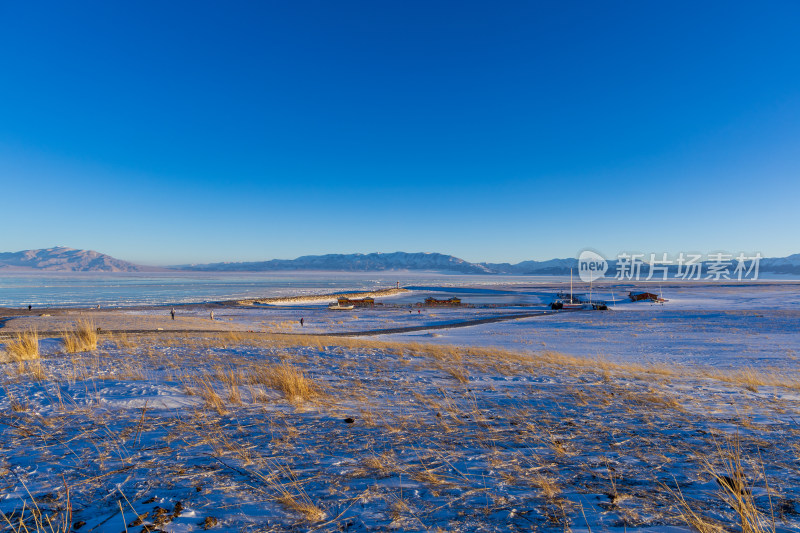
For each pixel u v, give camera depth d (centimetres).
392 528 186
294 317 6156
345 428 379
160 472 257
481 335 3619
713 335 3303
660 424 429
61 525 185
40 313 5516
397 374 816
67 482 240
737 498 220
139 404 463
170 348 1170
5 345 1057
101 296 12756
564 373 966
